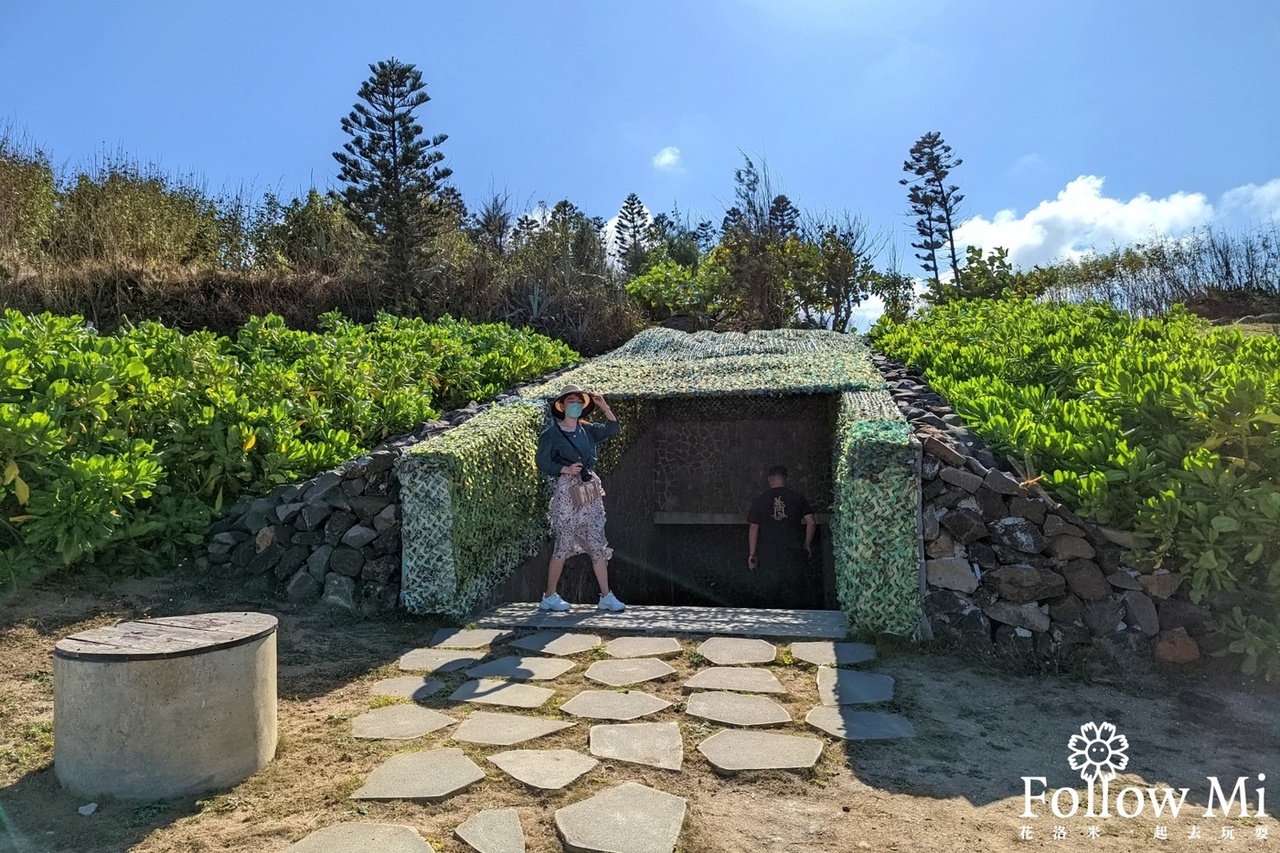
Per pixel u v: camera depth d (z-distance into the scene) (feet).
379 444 25.98
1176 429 18.12
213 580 19.84
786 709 13.35
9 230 44.52
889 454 17.34
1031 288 75.92
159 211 50.98
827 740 12.19
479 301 54.90
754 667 15.48
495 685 14.60
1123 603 15.98
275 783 10.74
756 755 11.52
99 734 10.19
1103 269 72.43
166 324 43.83
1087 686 14.66
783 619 18.67
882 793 10.54
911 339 35.35
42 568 17.38
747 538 42.47
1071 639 15.92
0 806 10.11
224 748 10.64
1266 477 16.20
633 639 17.44
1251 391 16.55
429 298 53.42
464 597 19.65
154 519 19.69
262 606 19.04
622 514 35.50
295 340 29.89
